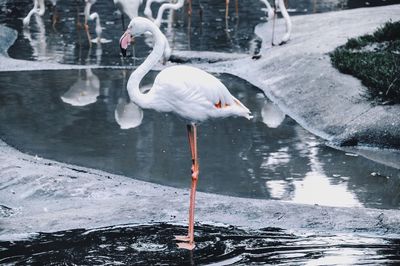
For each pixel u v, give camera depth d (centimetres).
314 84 1057
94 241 577
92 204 662
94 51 1380
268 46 1384
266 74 1183
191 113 587
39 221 612
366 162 836
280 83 1122
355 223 606
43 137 902
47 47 1413
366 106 945
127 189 695
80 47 1413
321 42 1233
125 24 1644
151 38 1492
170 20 1681
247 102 1068
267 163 823
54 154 842
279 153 859
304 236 589
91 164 812
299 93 1057
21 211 650
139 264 538
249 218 620
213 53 1328
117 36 1512
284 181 768
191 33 1533
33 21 1680
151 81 1173
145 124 959
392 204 711
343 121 935
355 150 880
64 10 1812
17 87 1127
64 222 611
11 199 680
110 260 545
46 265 537
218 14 1753
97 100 1065
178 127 948
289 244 573
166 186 743
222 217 623
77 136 908
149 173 786
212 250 562
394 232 596
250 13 1759
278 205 638
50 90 1113
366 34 1263
